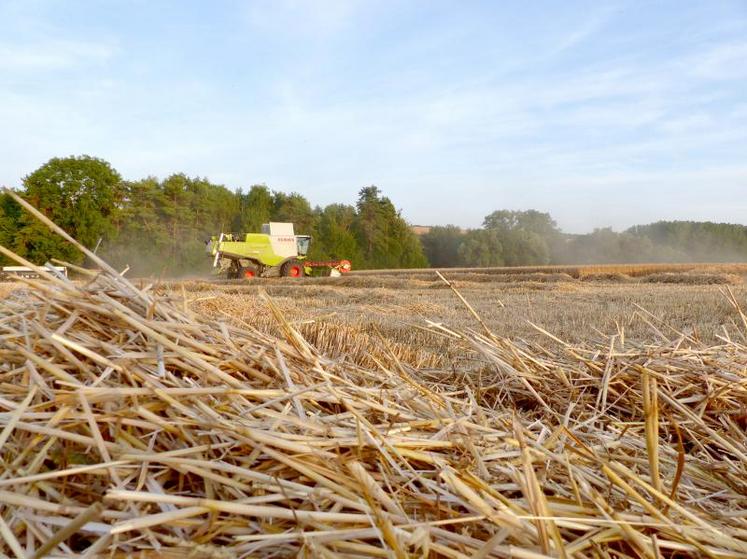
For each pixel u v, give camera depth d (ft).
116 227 171.01
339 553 5.13
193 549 4.89
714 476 8.21
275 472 6.18
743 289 58.95
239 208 211.61
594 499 6.10
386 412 8.02
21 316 7.95
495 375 13.57
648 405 6.73
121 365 7.11
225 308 29.17
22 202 7.64
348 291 59.41
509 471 6.71
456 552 5.08
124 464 5.75
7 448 5.99
